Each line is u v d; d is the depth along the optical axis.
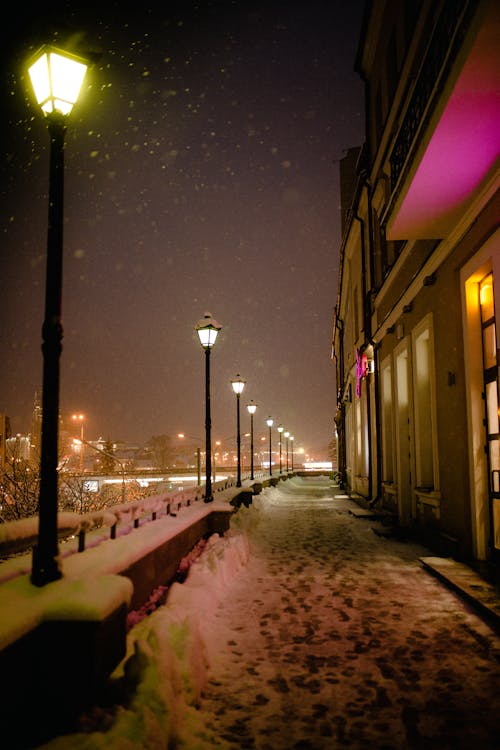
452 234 8.11
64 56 4.21
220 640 5.07
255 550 10.07
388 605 6.15
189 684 3.74
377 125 15.12
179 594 5.68
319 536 11.84
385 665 4.45
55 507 3.67
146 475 76.56
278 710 3.72
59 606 3.12
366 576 7.68
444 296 8.85
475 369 7.68
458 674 4.23
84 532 4.68
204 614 5.54
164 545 6.26
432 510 9.91
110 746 2.76
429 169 6.53
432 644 4.88
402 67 11.01
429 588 6.85
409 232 8.37
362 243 18.62
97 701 3.12
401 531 11.64
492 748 3.23
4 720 2.70
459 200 7.32
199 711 3.66
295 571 8.15
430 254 9.21
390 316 13.39
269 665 4.50
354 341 22.44
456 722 3.53
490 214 6.74
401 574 7.74
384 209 8.70
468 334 7.76
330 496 27.00
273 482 33.38
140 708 3.12
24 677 2.92
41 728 3.01
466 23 4.78
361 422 20.75
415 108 7.11
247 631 5.36
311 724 3.53
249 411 30.14
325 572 8.02
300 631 5.34
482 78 5.04
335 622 5.60
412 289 10.90
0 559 11.52
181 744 3.20
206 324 12.66
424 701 3.82
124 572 4.65
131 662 3.41
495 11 4.38
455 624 5.41
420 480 10.80
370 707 3.75
